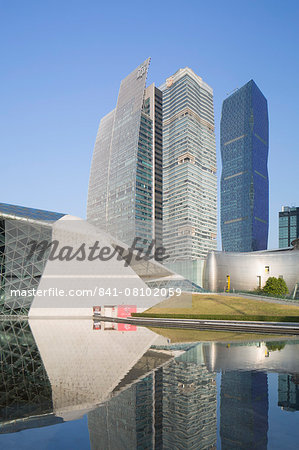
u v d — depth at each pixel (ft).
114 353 56.80
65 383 36.96
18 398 31.37
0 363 49.80
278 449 20.15
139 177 628.28
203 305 155.33
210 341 71.10
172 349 59.98
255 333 88.84
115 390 33.63
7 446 20.95
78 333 90.58
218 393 32.24
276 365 45.27
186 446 20.35
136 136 621.72
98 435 22.47
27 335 87.81
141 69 642.22
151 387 34.71
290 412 26.86
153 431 23.12
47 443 21.40
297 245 320.91
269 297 177.88
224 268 307.58
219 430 23.15
